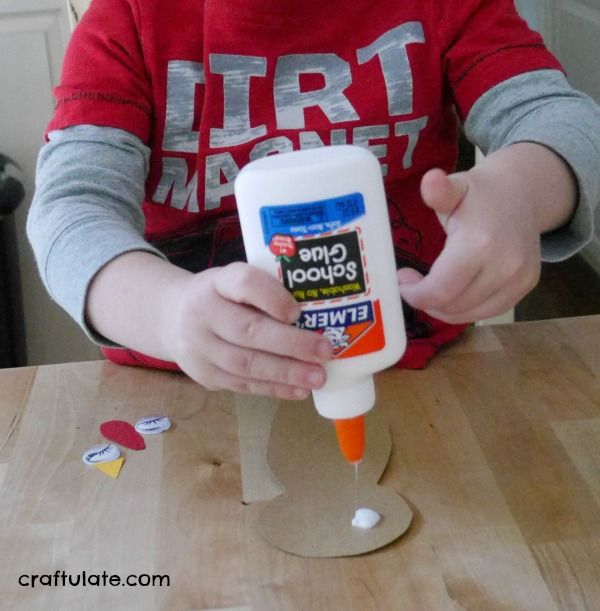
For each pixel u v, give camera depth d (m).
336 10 0.73
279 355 0.44
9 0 1.42
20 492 0.55
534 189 0.53
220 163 0.75
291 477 0.55
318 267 0.42
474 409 0.61
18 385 0.68
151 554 0.49
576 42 1.39
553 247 0.58
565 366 0.66
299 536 0.49
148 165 0.74
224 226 0.78
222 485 0.55
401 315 0.45
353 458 0.48
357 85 0.74
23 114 1.51
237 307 0.44
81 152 0.66
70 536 0.51
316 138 0.75
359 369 0.45
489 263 0.47
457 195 0.47
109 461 0.57
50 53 1.47
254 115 0.75
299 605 0.45
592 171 0.57
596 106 0.66
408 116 0.75
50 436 0.61
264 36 0.72
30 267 1.57
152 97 0.73
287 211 0.41
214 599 0.46
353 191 0.42
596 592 0.44
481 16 0.74
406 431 0.59
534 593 0.45
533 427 0.58
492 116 0.69
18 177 1.39
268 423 0.61
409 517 0.50
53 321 1.61
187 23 0.73
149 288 0.50
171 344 0.48
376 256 0.43
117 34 0.72
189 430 0.61
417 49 0.74
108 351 0.71
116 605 0.45
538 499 0.52
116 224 0.58
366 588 0.46
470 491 0.53
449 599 0.45
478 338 0.71
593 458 0.55
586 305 1.56
